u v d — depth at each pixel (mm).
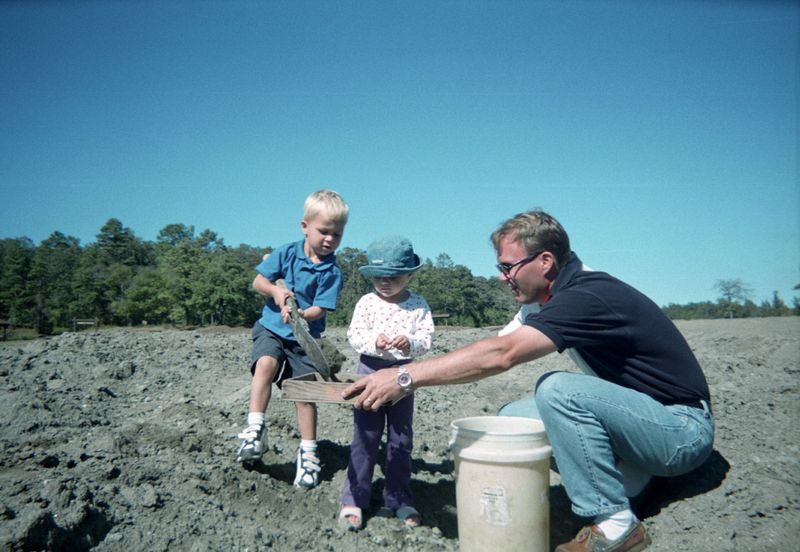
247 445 3549
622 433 2811
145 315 78375
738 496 3236
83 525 2762
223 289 77688
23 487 2988
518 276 3105
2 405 5027
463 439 2791
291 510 3359
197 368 7406
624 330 2857
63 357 7516
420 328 3559
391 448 3410
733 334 10773
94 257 107750
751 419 4586
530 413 3586
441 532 3275
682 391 2961
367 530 3193
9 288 81562
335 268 3920
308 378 3248
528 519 2680
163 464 3582
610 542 2752
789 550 2840
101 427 4715
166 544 2783
